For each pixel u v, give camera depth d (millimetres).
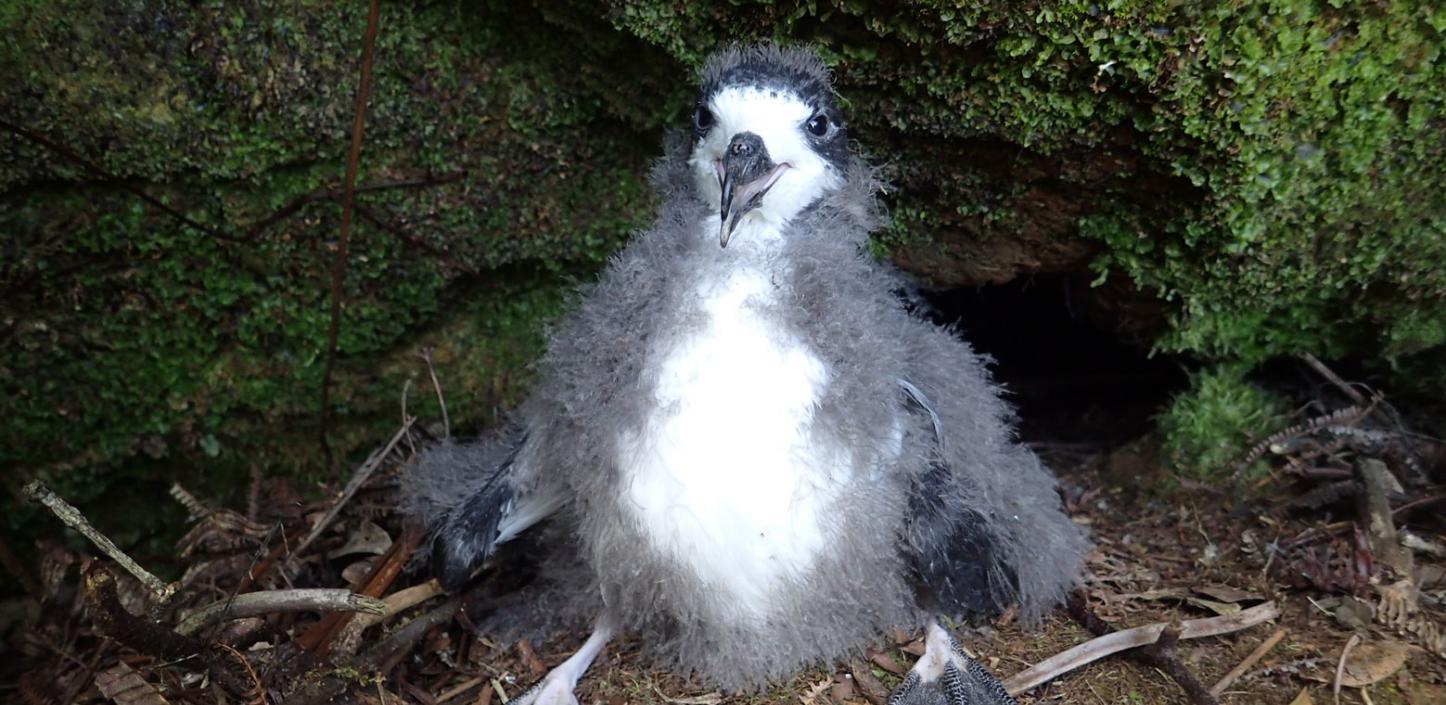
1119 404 542
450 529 364
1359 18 331
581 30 395
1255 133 349
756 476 313
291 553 406
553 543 400
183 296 422
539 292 472
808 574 328
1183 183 376
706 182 356
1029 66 354
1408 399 439
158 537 458
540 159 432
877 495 333
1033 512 380
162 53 381
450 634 402
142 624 322
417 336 463
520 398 468
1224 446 449
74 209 396
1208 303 419
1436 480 417
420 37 398
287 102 395
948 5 342
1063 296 500
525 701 357
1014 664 362
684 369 320
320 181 415
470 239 440
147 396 434
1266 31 330
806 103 350
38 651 408
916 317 420
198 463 456
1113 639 362
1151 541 430
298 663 355
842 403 323
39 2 367
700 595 330
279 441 463
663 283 334
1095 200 400
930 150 404
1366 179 365
